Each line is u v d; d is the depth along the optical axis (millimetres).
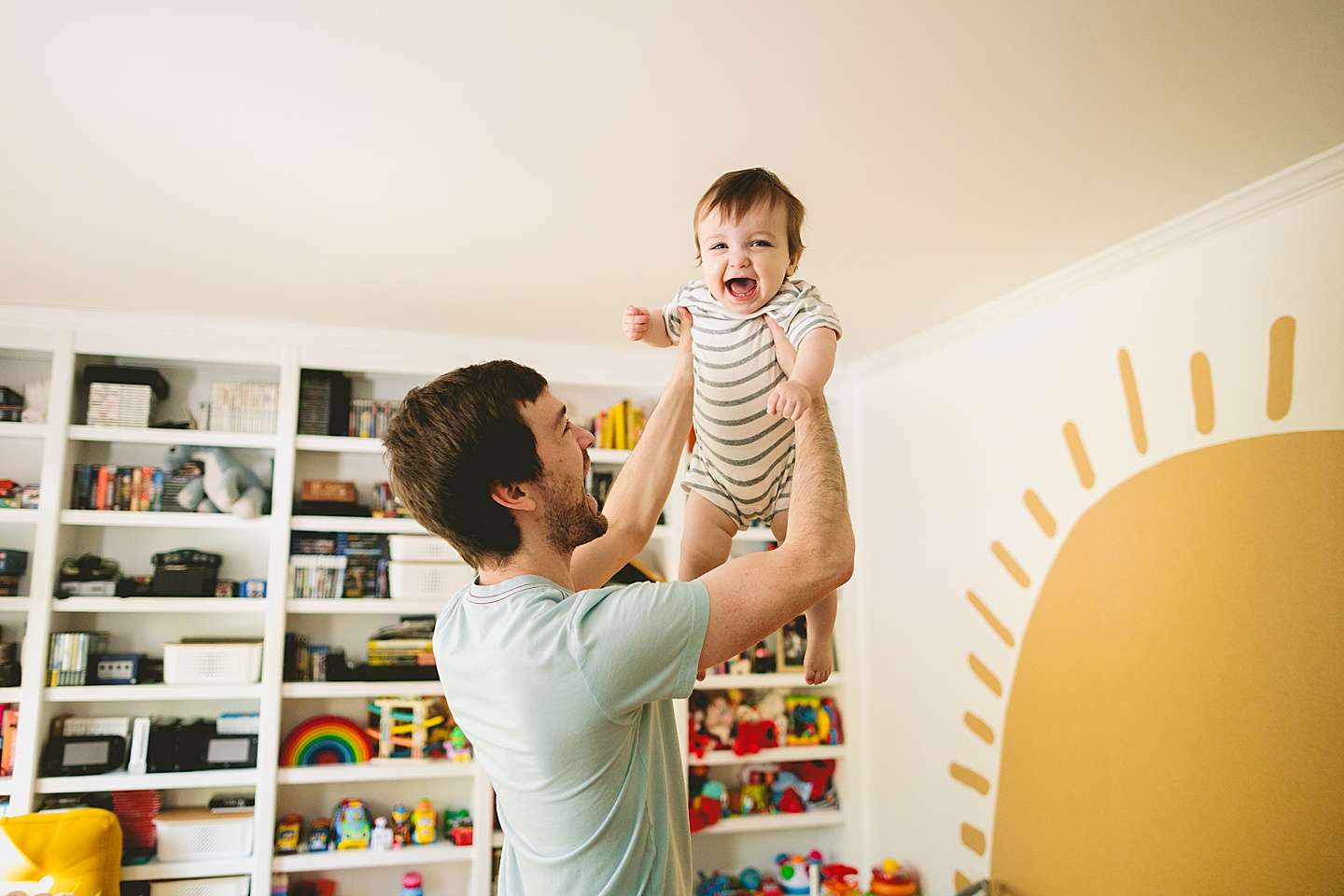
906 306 3178
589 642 891
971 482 3279
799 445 1016
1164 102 1754
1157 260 2475
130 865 3189
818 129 1881
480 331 3674
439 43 1580
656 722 1062
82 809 3006
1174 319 2406
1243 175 2080
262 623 3701
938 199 2230
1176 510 2365
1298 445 2045
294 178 2156
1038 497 2910
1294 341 2066
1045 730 2816
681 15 1491
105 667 3330
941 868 3350
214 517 3420
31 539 3480
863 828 3957
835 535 934
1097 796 2578
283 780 3369
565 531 1072
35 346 3326
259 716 3438
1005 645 3035
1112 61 1612
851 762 3996
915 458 3682
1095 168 2053
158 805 3342
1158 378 2449
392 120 1865
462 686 1001
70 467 3373
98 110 1821
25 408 3408
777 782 4027
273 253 2701
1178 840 2297
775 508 1256
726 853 4039
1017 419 3029
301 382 3645
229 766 3379
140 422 3428
